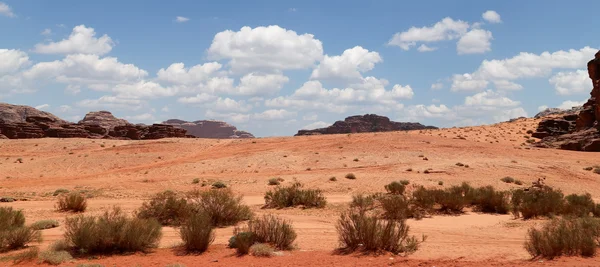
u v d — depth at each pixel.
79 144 86.12
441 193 24.30
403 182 36.91
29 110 196.12
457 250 13.21
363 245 12.75
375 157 58.12
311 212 23.56
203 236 13.45
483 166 48.09
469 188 26.55
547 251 11.44
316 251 13.02
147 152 73.12
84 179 47.94
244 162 56.94
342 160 56.91
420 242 14.64
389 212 21.50
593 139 67.94
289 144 74.88
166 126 134.62
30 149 81.75
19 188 38.53
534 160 53.47
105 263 11.95
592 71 84.56
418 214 21.98
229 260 11.91
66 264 11.84
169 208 19.81
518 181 39.44
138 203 26.97
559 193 26.20
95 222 14.73
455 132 97.12
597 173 45.72
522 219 20.94
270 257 12.13
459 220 20.91
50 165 61.78
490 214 23.06
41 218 21.19
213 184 37.94
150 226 14.36
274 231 13.73
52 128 127.31
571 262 10.53
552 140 76.19
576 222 14.18
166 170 53.62
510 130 102.81
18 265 11.74
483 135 93.81
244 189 36.44
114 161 64.81
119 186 39.09
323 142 73.81
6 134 123.44
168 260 12.19
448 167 46.94
